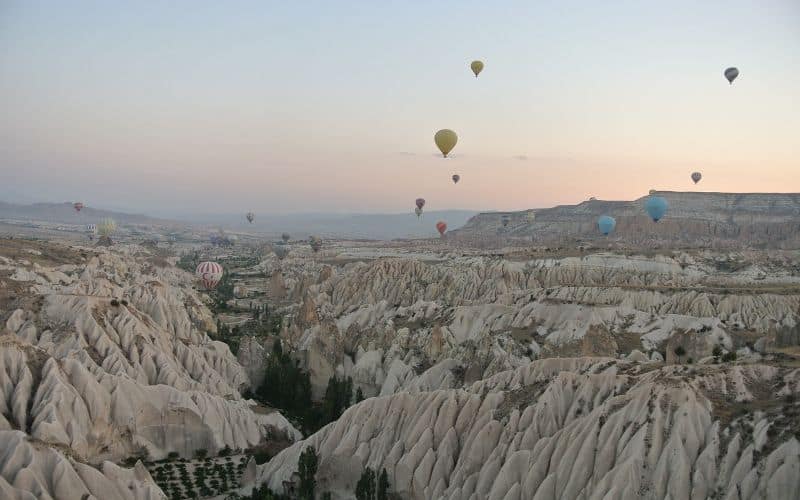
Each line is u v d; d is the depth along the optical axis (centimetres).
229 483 7212
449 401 6744
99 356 8562
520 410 6381
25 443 5603
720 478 5062
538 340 10275
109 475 5738
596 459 5559
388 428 6881
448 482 6300
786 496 4706
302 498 6756
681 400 5606
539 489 5619
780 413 5200
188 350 9831
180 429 7838
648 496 5181
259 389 10638
